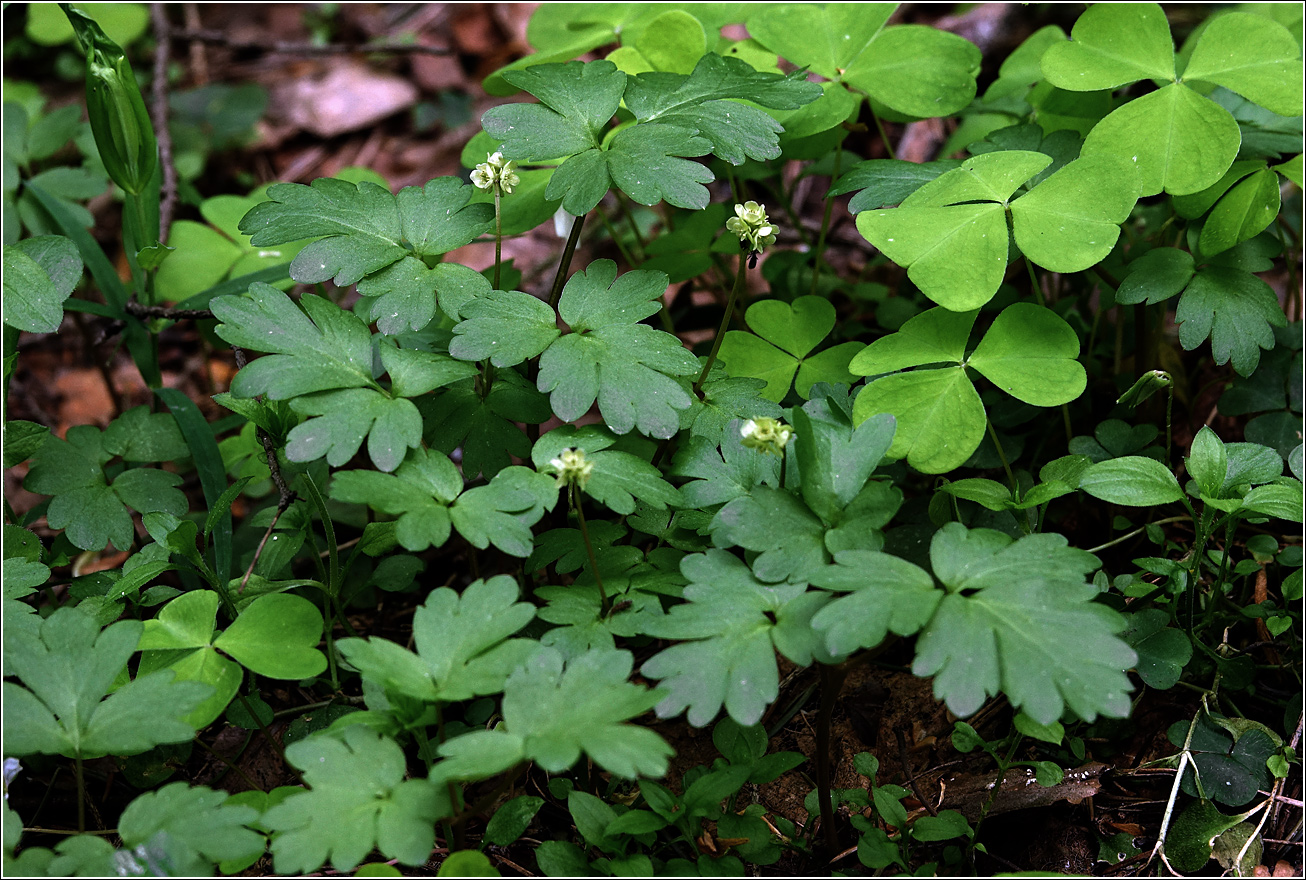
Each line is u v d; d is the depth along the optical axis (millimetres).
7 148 506
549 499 392
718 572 387
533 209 441
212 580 412
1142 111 426
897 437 409
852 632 373
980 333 453
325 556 446
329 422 392
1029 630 372
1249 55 428
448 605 382
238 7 737
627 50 454
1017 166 419
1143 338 443
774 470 403
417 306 404
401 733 395
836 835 401
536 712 371
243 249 489
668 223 495
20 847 408
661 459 422
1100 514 437
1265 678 418
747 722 372
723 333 415
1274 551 422
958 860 398
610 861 387
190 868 369
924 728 417
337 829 367
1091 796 404
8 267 413
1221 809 404
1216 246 426
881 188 430
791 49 456
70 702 379
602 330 402
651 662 376
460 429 411
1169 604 417
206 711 389
